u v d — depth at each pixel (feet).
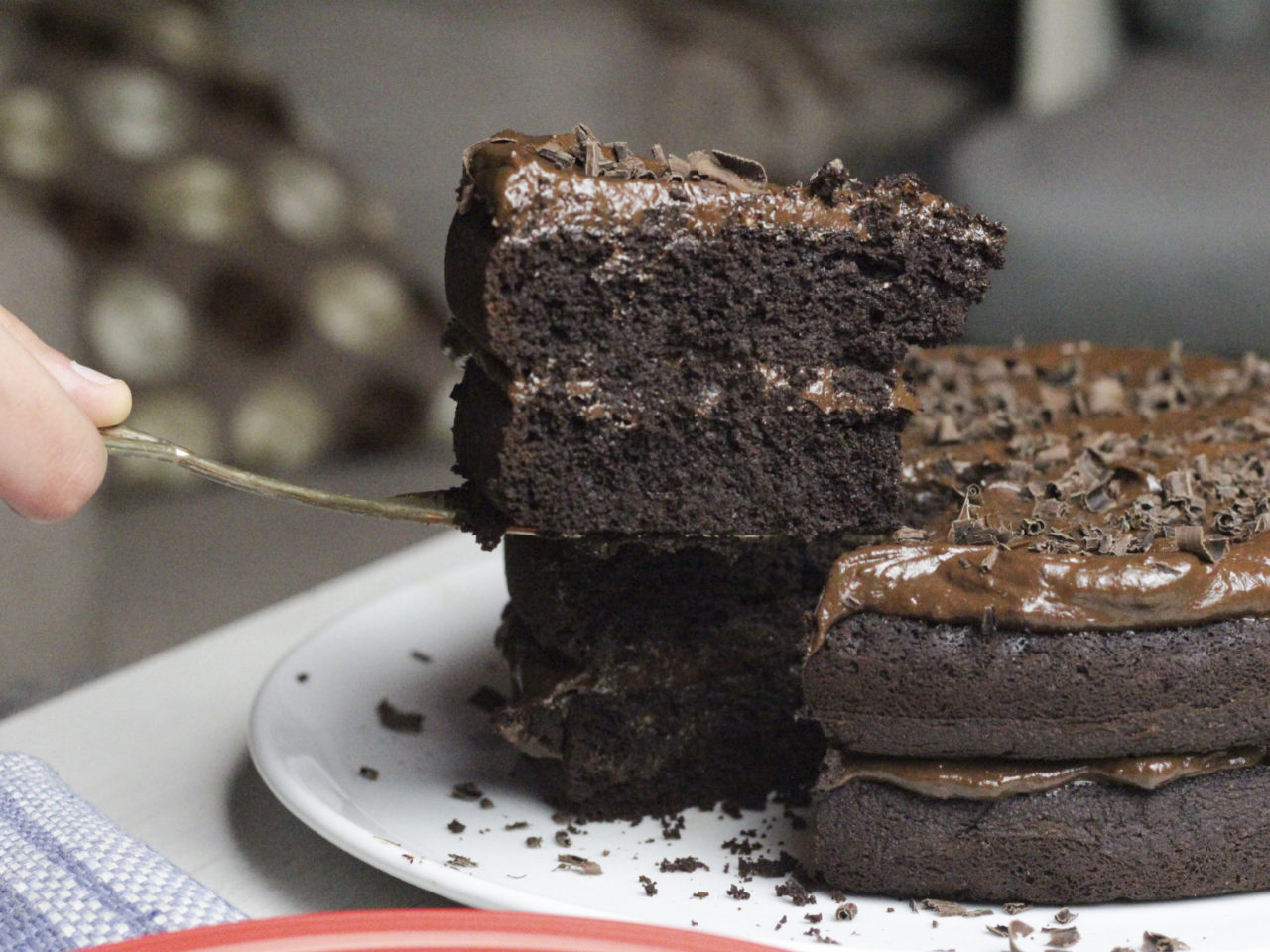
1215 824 1.75
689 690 1.93
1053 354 2.26
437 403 3.29
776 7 4.96
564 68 3.96
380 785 1.91
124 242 3.07
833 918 1.73
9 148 3.10
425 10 4.09
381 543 3.05
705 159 1.81
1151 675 1.72
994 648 1.72
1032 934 1.70
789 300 1.77
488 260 1.71
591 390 1.75
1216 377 2.17
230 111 3.43
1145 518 1.79
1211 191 3.70
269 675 2.05
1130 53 4.80
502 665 2.14
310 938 1.49
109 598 2.80
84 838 1.68
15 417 1.59
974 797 1.74
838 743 1.76
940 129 4.44
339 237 3.35
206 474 1.72
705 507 1.79
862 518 1.82
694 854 1.85
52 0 3.44
